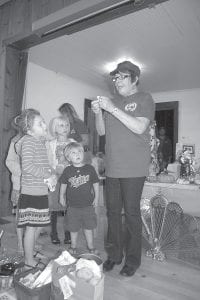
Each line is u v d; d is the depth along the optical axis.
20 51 3.06
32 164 1.70
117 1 2.04
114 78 1.77
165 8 2.55
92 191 2.03
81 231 2.56
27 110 1.88
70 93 5.04
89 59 4.02
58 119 2.30
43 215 1.74
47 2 2.52
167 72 4.52
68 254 1.44
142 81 5.16
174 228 1.98
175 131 5.93
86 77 5.02
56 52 3.76
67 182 2.03
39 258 1.87
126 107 1.70
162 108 6.11
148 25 2.89
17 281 1.30
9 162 2.10
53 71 4.65
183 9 2.57
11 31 2.84
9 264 1.59
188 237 1.92
